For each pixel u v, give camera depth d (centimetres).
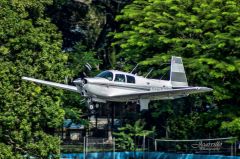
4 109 13350
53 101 14250
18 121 13575
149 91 12425
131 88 13050
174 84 14700
